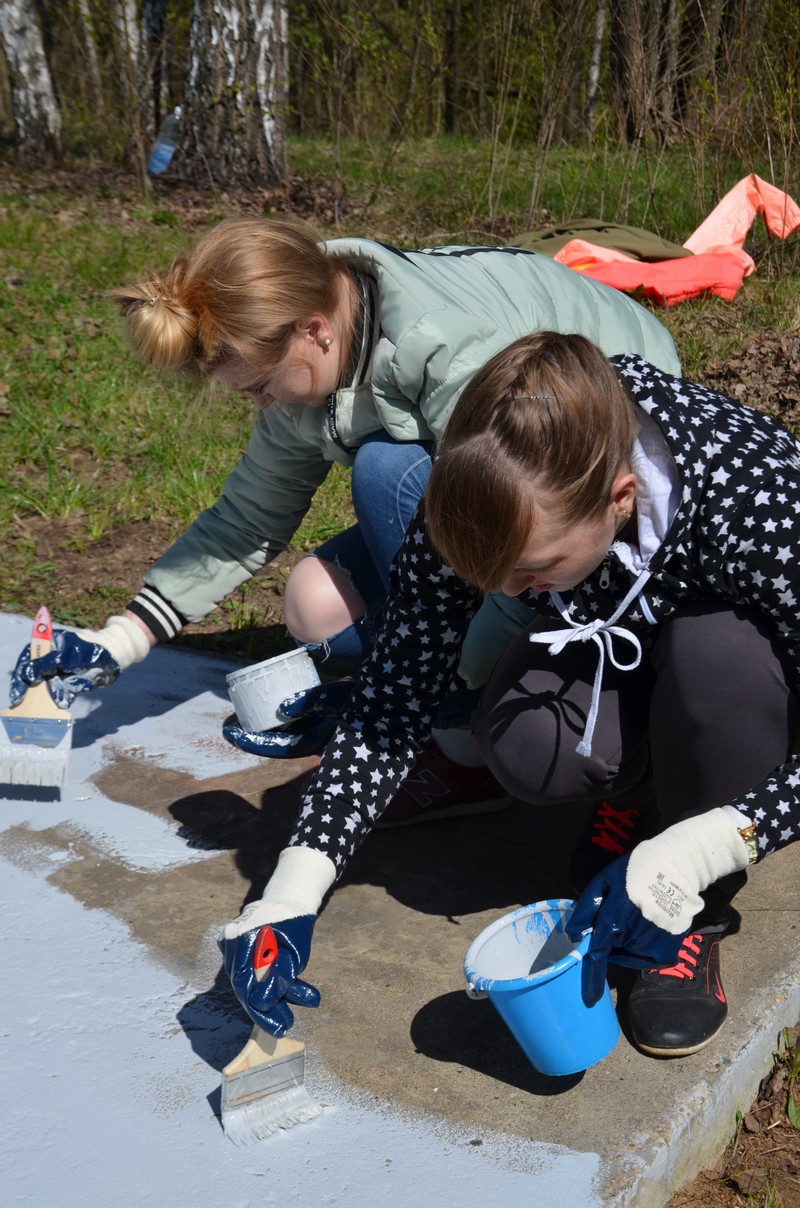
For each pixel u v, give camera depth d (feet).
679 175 24.57
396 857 7.48
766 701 5.51
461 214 27.45
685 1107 5.45
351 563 8.12
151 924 6.83
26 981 6.35
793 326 17.43
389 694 5.95
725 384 15.39
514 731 6.20
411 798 7.70
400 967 6.45
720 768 5.63
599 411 4.57
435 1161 5.21
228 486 8.21
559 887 7.17
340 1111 5.51
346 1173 5.17
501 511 4.50
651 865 4.94
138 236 26.78
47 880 7.25
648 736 6.28
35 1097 5.58
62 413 15.74
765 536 5.19
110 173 36.58
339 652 8.20
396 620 5.89
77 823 7.85
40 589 11.82
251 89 32.83
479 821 7.89
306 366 6.70
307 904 5.32
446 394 6.79
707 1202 5.48
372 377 6.94
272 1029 5.00
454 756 7.70
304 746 7.18
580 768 6.18
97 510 13.50
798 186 21.93
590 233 19.65
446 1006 6.15
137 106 33.58
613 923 4.99
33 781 7.44
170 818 7.92
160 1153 5.28
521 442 4.46
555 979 5.12
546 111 24.22
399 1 30.99
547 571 4.91
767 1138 5.86
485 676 7.31
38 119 37.83
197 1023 6.07
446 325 6.69
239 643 10.89
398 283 6.72
